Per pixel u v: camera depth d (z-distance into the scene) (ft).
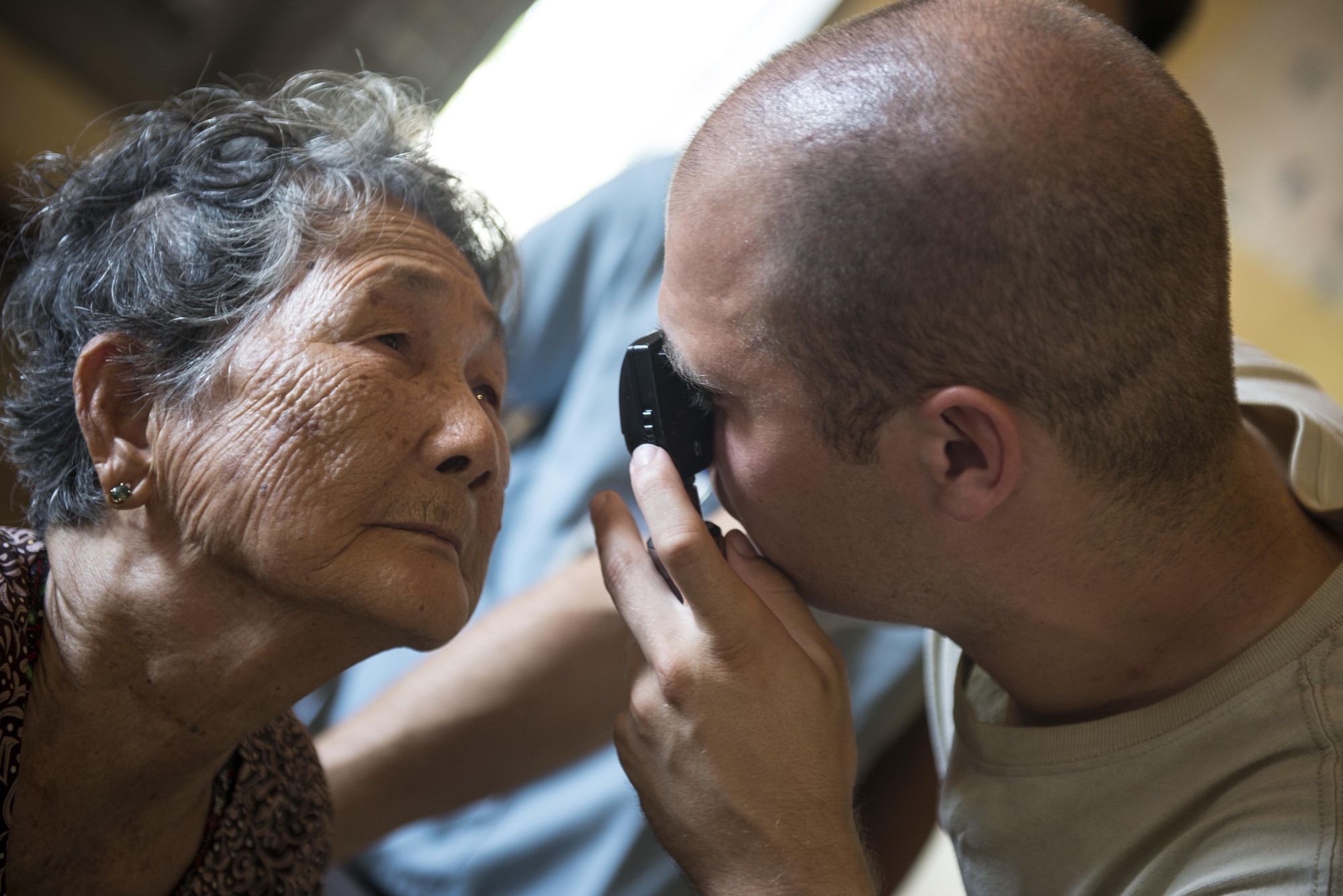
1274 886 2.59
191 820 3.20
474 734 4.47
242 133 3.01
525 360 5.87
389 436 2.78
